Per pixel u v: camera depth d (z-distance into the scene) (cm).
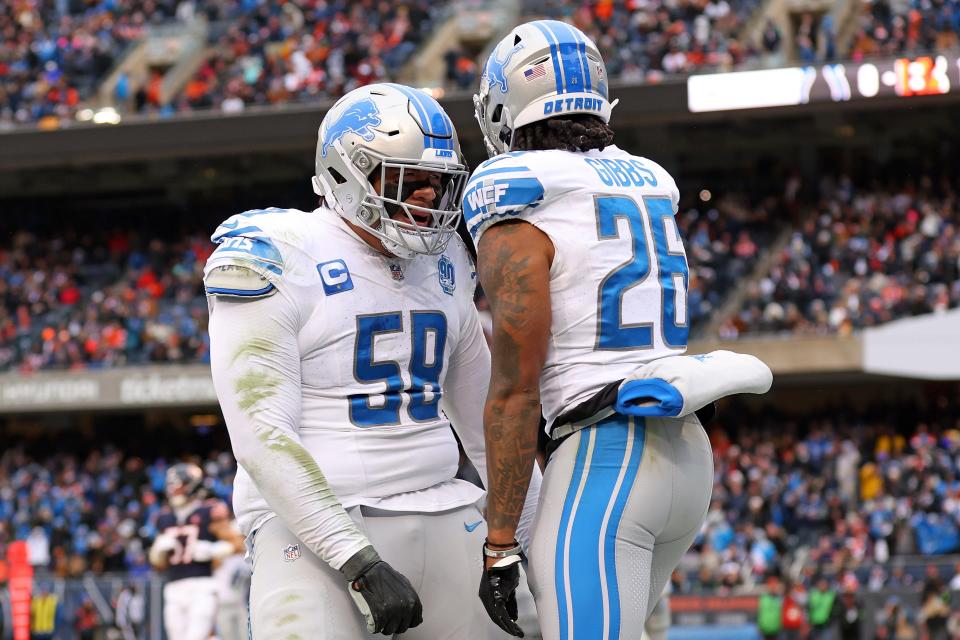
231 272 879
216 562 2333
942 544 4644
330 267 917
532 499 979
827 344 5447
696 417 862
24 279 7025
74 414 7056
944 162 6450
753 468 5144
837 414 6028
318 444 911
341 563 853
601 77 887
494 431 816
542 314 816
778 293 5731
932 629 3497
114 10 7162
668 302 850
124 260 7156
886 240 5916
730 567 4459
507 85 875
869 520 4753
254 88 6438
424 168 916
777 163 6638
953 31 5731
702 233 6241
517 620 899
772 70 5631
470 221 845
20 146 6431
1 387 6241
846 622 3556
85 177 7138
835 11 6147
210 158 6869
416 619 859
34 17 7175
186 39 6919
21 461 6431
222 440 6794
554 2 6481
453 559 943
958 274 5684
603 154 874
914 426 5772
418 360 949
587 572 808
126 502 5906
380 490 920
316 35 6688
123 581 3609
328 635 877
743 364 838
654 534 835
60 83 6812
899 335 5303
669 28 6059
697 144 6512
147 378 6084
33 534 5631
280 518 880
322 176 941
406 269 952
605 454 826
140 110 6525
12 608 3734
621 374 827
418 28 6638
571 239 827
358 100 932
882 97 5541
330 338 912
